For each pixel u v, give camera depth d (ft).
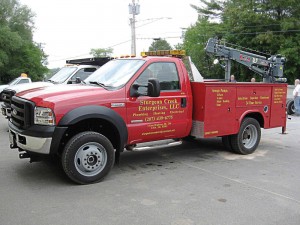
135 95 19.39
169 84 21.17
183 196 16.53
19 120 18.56
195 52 142.00
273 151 26.73
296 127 39.91
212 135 22.58
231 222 13.79
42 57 149.79
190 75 23.89
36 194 16.53
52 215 14.20
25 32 138.10
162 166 21.83
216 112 22.65
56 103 17.08
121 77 20.02
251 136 25.81
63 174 19.62
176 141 22.09
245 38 118.11
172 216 14.25
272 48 112.57
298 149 27.58
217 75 138.82
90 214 14.35
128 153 25.27
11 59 130.11
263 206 15.46
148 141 20.74
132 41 99.66
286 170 21.27
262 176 19.94
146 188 17.61
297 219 14.20
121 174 19.95
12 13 134.51
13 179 18.69
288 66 107.65
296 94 52.47
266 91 26.11
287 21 109.09
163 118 20.77
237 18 120.16
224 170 21.07
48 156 18.29
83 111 17.48
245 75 118.11
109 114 18.34
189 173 20.34
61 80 35.12
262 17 114.42
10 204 15.29
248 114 25.55
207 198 16.30
